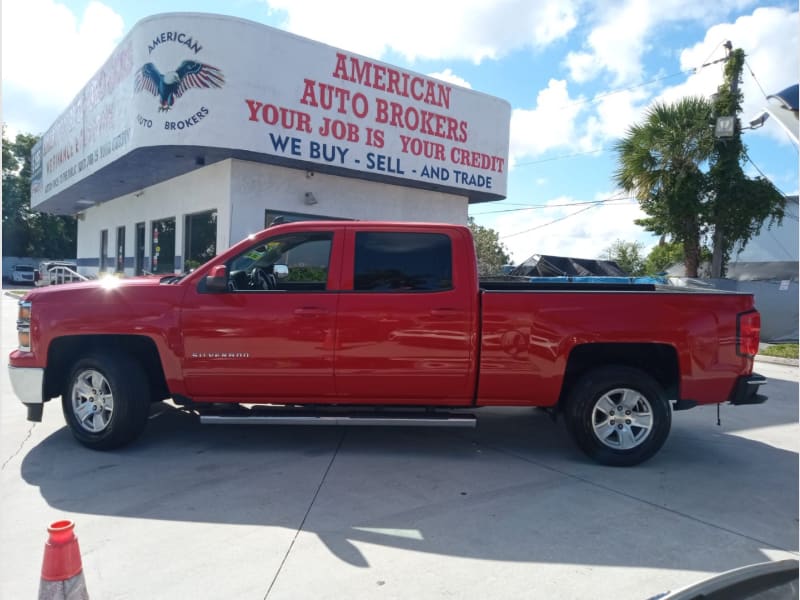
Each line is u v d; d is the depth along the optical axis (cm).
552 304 501
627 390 504
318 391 516
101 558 334
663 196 1695
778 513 418
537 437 601
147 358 554
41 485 441
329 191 1382
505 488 454
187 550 345
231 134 1133
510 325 501
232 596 298
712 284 1550
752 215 1650
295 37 1198
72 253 5288
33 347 521
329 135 1261
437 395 516
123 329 507
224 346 505
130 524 378
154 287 518
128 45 1211
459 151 1503
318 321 502
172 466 488
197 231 1416
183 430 593
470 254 512
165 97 1130
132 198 1800
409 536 369
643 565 338
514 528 383
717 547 362
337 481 461
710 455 555
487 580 319
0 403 683
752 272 2261
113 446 520
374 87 1327
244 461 503
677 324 497
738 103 1605
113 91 1307
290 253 530
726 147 1623
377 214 1471
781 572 212
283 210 1317
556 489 454
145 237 1703
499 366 503
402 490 445
